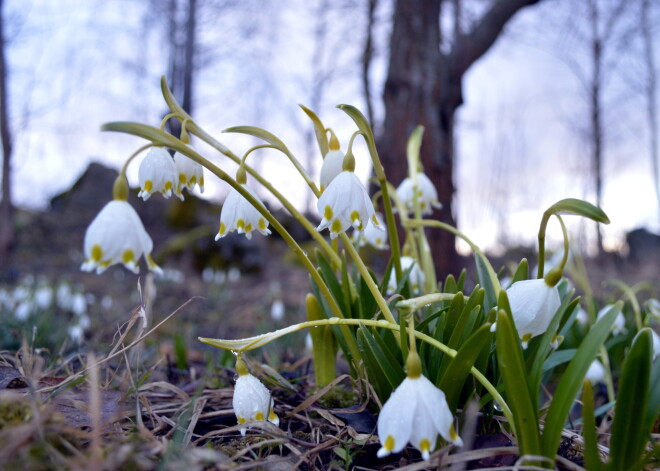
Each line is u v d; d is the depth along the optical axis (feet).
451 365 0.67
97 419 0.61
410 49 2.63
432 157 2.54
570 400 0.63
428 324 0.88
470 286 2.28
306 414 0.87
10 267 4.29
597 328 0.65
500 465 0.68
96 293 3.73
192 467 0.60
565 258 0.65
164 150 0.75
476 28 3.19
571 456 0.76
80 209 7.23
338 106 0.72
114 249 0.62
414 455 0.76
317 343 1.01
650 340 0.57
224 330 2.71
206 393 0.97
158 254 4.96
